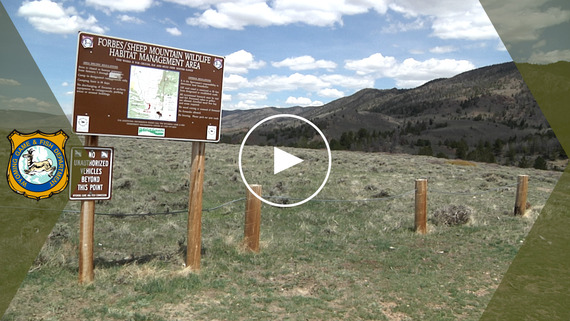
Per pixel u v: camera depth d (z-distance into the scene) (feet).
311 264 23.81
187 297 18.10
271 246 26.73
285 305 17.70
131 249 25.46
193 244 21.03
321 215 38.01
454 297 19.25
